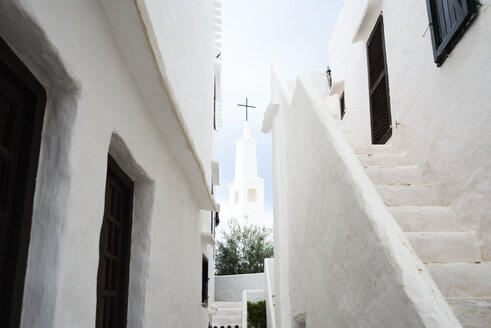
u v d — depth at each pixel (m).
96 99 1.84
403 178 4.09
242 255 20.78
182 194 4.12
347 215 2.56
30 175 1.53
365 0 6.27
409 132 4.45
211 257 11.41
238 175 27.27
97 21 1.87
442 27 3.61
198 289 5.40
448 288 2.73
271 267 11.13
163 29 2.87
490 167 2.96
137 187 2.93
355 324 2.35
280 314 5.46
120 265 2.67
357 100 6.98
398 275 1.82
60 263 1.49
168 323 3.35
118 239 2.66
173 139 3.29
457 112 3.43
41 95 1.61
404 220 3.35
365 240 2.23
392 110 5.01
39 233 1.52
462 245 3.05
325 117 3.50
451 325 1.52
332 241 2.90
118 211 2.70
